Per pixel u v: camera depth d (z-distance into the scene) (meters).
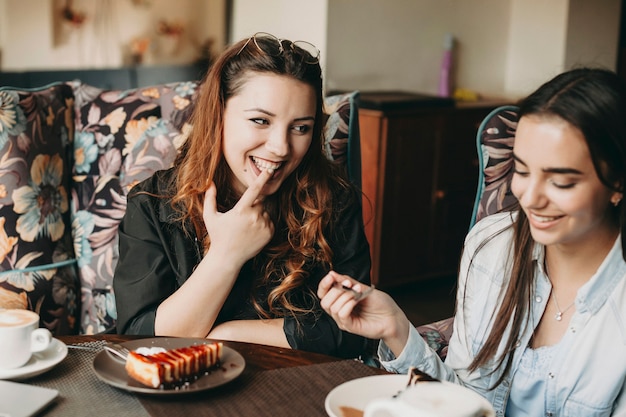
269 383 1.29
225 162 1.73
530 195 1.25
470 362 1.54
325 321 1.66
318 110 1.73
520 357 1.47
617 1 4.55
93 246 2.08
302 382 1.29
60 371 1.30
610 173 1.23
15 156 1.94
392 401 1.01
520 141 1.26
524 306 1.46
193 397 1.23
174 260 1.73
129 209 1.77
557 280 1.44
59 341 1.38
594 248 1.38
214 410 1.19
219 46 4.27
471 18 4.50
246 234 1.60
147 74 4.11
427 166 3.90
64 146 2.08
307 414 1.19
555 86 1.24
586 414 1.40
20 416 1.12
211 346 1.29
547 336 1.46
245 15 4.27
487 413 1.03
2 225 1.92
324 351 1.64
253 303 1.73
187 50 4.19
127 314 1.66
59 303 2.01
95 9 3.93
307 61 1.63
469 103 4.16
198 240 1.74
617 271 1.37
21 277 1.95
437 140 3.90
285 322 1.63
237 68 1.63
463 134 4.01
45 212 2.00
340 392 1.18
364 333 1.40
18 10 3.73
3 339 1.23
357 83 4.15
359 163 2.13
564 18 4.37
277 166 1.63
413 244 3.95
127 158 2.08
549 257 1.45
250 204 1.60
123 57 4.04
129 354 1.26
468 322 1.56
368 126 3.75
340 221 1.82
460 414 0.98
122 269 1.71
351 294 1.35
